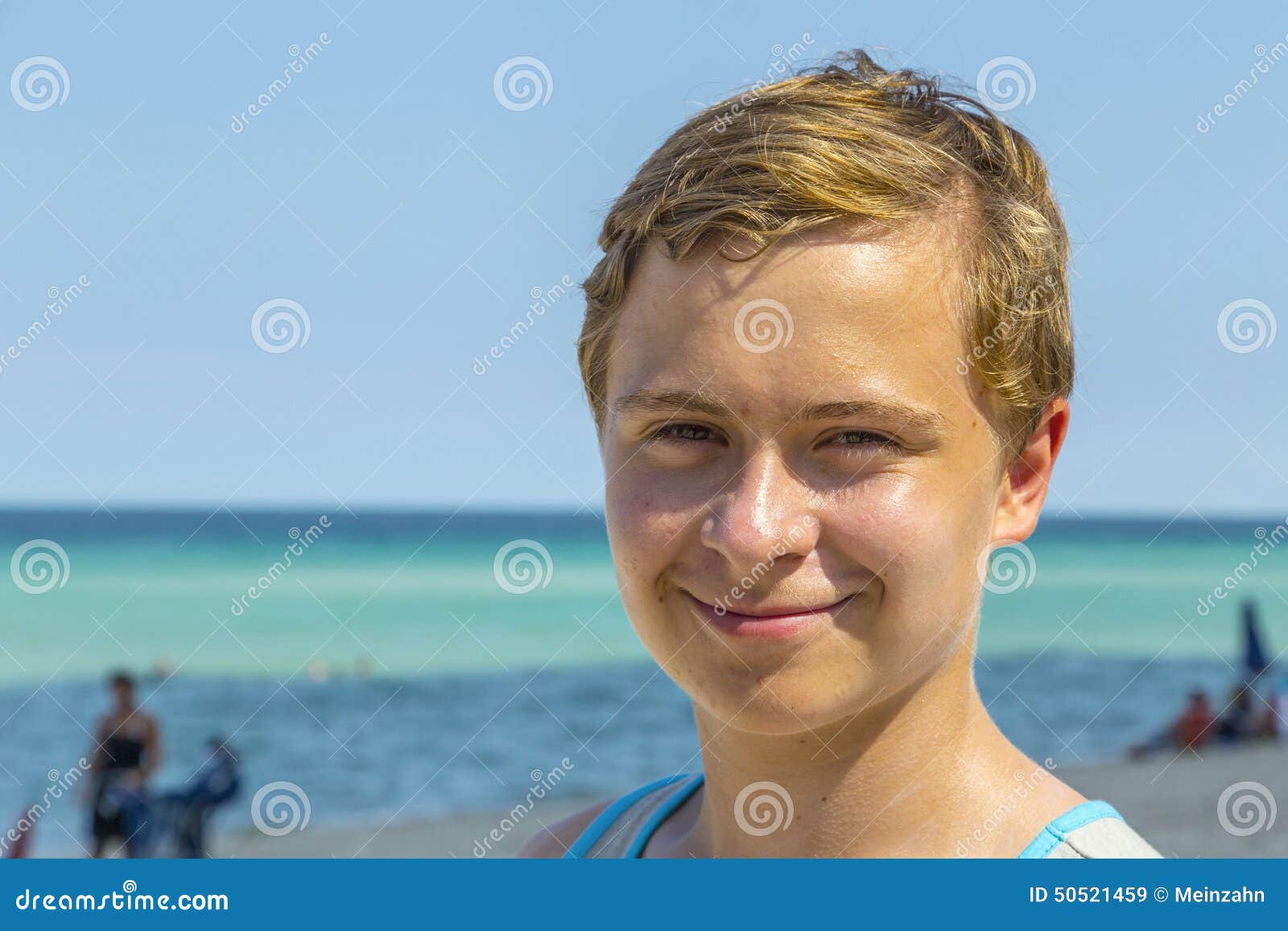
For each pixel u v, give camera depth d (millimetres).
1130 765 18328
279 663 35438
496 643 37312
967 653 2057
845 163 1854
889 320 1826
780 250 1835
